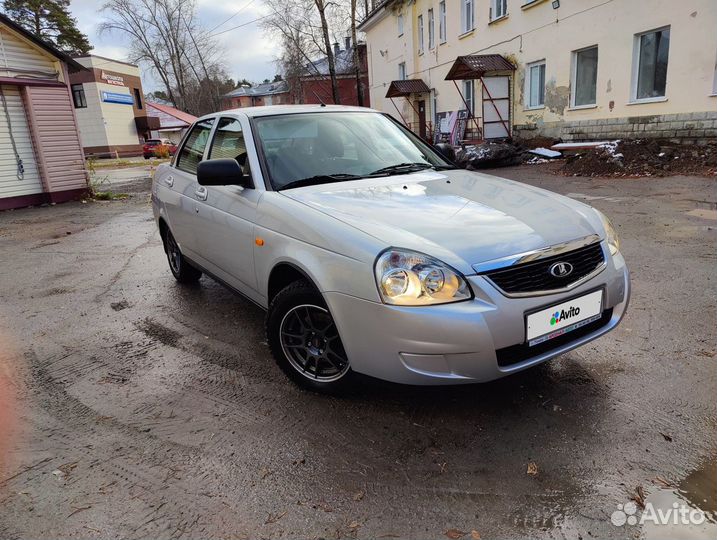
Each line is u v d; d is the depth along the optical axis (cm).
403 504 199
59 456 239
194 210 390
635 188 894
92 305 460
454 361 217
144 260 625
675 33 1108
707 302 380
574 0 1384
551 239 240
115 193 1464
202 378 310
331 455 230
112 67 4003
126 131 4175
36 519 199
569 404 260
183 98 4884
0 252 727
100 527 194
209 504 204
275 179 312
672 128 1148
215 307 436
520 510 193
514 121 1741
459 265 219
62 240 796
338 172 328
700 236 562
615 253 268
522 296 224
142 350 356
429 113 2417
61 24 4331
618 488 202
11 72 1192
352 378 257
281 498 205
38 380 318
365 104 3775
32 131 1250
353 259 232
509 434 238
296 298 268
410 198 281
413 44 2452
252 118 351
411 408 263
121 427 262
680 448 223
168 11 4556
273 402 277
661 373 285
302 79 3697
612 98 1305
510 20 1673
